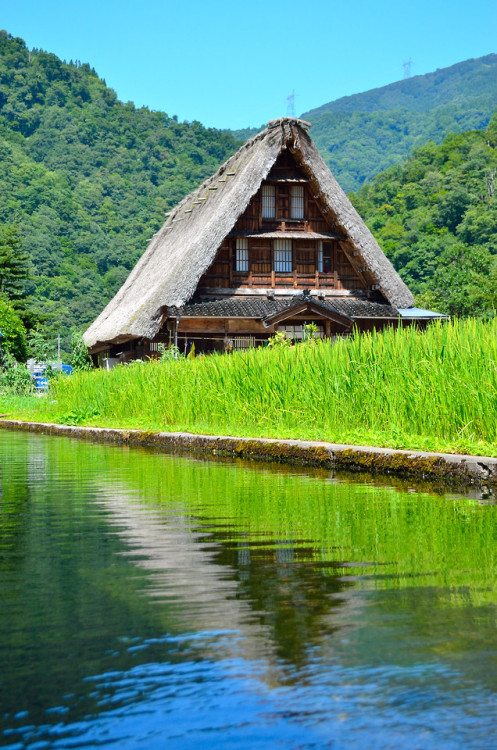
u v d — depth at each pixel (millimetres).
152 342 38375
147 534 5938
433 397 11953
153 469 11570
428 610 3723
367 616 3625
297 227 39281
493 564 4762
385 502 7750
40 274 150000
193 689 2744
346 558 4980
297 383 15844
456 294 70375
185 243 40688
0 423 28062
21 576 4531
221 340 38719
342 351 14867
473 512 6996
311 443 12555
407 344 13211
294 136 37500
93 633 3402
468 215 119938
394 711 2555
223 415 17734
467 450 10164
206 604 3869
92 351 53688
